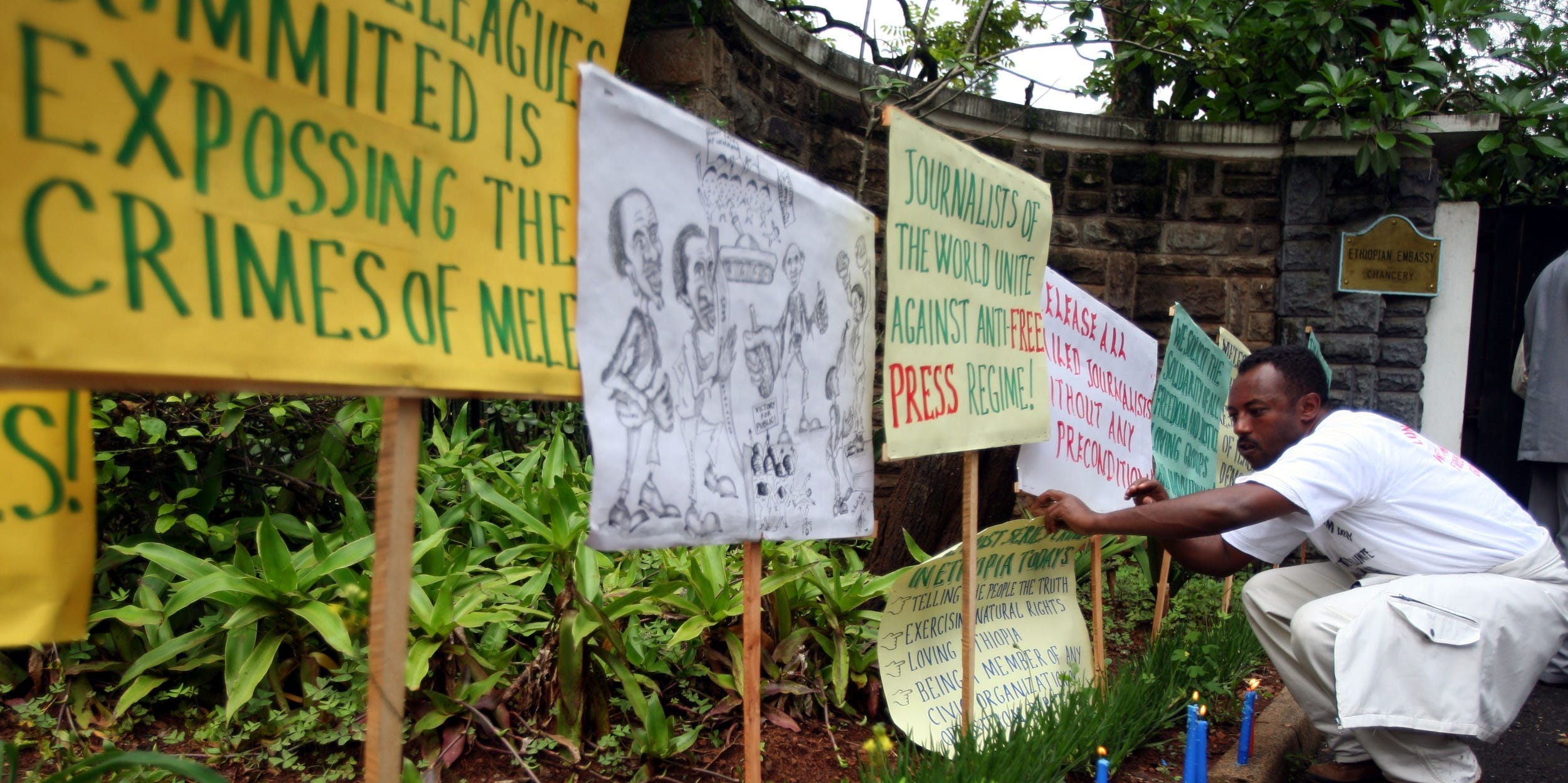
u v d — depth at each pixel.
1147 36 6.97
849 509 2.58
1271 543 3.25
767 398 2.22
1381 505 3.01
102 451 3.11
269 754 2.51
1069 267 6.91
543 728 2.71
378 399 3.56
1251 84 7.04
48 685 2.69
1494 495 3.06
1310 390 3.28
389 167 1.42
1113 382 3.83
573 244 1.78
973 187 2.80
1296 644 3.06
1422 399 6.91
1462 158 6.93
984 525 4.66
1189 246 7.01
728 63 4.92
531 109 1.68
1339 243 6.80
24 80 1.02
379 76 1.40
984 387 2.91
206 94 1.18
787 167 2.29
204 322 1.18
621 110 1.75
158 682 2.61
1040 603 3.50
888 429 2.42
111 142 1.09
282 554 2.68
